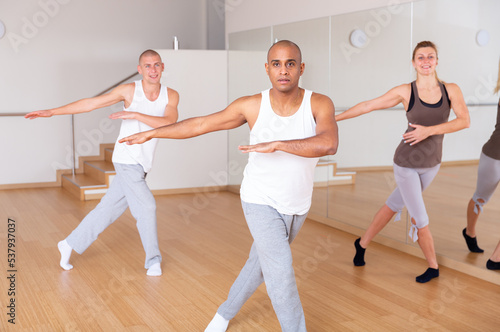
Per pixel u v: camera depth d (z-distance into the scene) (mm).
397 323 2740
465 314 2854
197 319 2791
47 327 2668
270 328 2691
